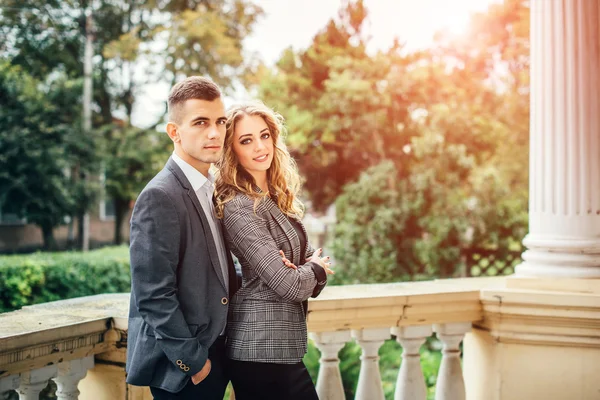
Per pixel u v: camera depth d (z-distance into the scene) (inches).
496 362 120.3
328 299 106.3
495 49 496.7
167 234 74.6
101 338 96.0
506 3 484.1
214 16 663.8
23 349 81.8
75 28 735.7
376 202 394.0
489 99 478.9
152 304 73.4
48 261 314.2
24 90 608.7
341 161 528.4
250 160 86.4
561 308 113.0
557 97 122.9
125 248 428.8
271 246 81.7
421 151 410.9
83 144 641.6
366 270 370.0
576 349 114.6
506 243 373.7
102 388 99.3
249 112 87.7
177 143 81.2
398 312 112.9
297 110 532.1
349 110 489.1
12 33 708.0
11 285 285.0
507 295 116.3
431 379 232.2
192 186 80.7
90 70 722.8
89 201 675.4
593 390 113.8
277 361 81.9
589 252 119.5
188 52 662.5
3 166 599.5
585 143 121.0
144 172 695.1
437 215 380.5
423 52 501.4
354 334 113.5
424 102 488.1
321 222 486.9
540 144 125.2
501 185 389.4
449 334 121.0
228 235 83.7
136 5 739.4
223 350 85.4
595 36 122.3
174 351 73.7
